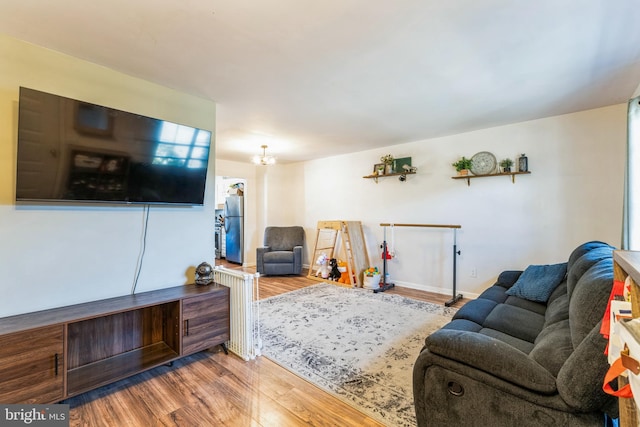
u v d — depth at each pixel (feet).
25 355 5.03
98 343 6.90
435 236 13.93
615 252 3.55
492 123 11.56
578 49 6.31
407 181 14.78
